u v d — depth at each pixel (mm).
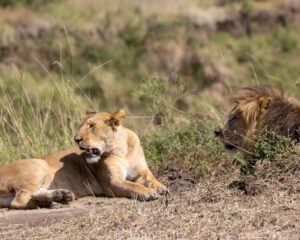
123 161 10906
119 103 29328
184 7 41188
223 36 38812
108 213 9336
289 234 8117
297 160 10141
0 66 34312
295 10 41281
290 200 9203
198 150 12023
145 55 36344
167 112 14281
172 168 11641
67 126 14234
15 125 14000
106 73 33094
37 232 9016
